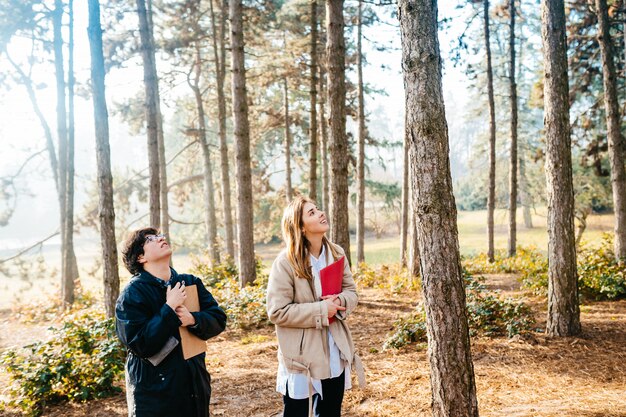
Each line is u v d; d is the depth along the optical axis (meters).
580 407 4.08
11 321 13.51
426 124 3.10
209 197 18.94
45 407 5.14
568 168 6.18
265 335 7.87
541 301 8.77
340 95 8.66
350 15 17.19
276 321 2.96
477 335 6.55
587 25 14.70
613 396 4.38
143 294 2.73
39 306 14.18
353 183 24.09
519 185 31.50
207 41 19.72
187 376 2.72
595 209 30.50
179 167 25.70
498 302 7.03
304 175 25.30
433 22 3.16
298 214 3.06
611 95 10.53
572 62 15.42
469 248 27.69
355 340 7.14
